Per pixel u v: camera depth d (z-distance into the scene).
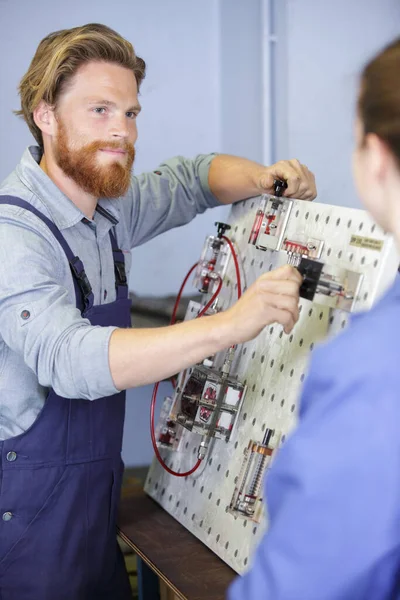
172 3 2.79
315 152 2.79
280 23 2.73
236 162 1.77
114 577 1.63
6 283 1.33
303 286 1.18
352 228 1.25
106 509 1.55
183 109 2.87
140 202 1.81
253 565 0.74
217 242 1.72
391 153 0.70
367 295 1.16
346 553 0.66
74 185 1.54
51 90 1.48
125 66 1.50
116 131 1.48
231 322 1.18
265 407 1.40
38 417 1.45
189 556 1.46
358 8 2.72
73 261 1.49
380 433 0.66
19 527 1.45
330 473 0.67
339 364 0.72
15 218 1.41
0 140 2.68
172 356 1.22
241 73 2.84
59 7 2.68
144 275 2.89
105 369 1.24
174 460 1.71
